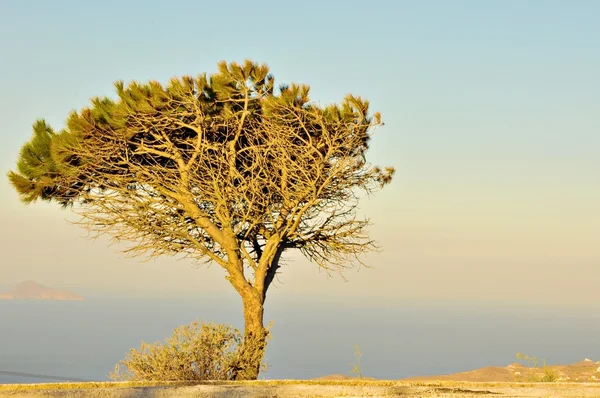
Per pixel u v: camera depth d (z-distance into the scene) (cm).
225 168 3322
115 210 3381
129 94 3203
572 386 2284
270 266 3359
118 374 2709
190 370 2762
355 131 3291
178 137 3375
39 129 3428
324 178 3344
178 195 3338
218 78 3250
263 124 3306
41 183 3366
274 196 3400
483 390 2152
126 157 3291
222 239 3284
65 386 1986
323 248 3494
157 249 3422
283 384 2194
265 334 3178
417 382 2306
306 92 3228
